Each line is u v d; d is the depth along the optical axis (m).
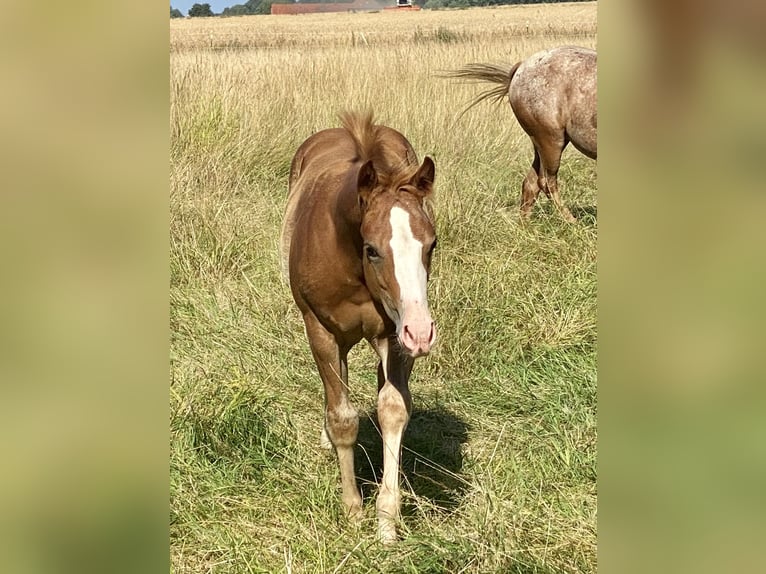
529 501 3.22
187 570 2.91
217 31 35.72
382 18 46.78
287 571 2.78
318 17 51.50
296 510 3.26
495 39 18.89
